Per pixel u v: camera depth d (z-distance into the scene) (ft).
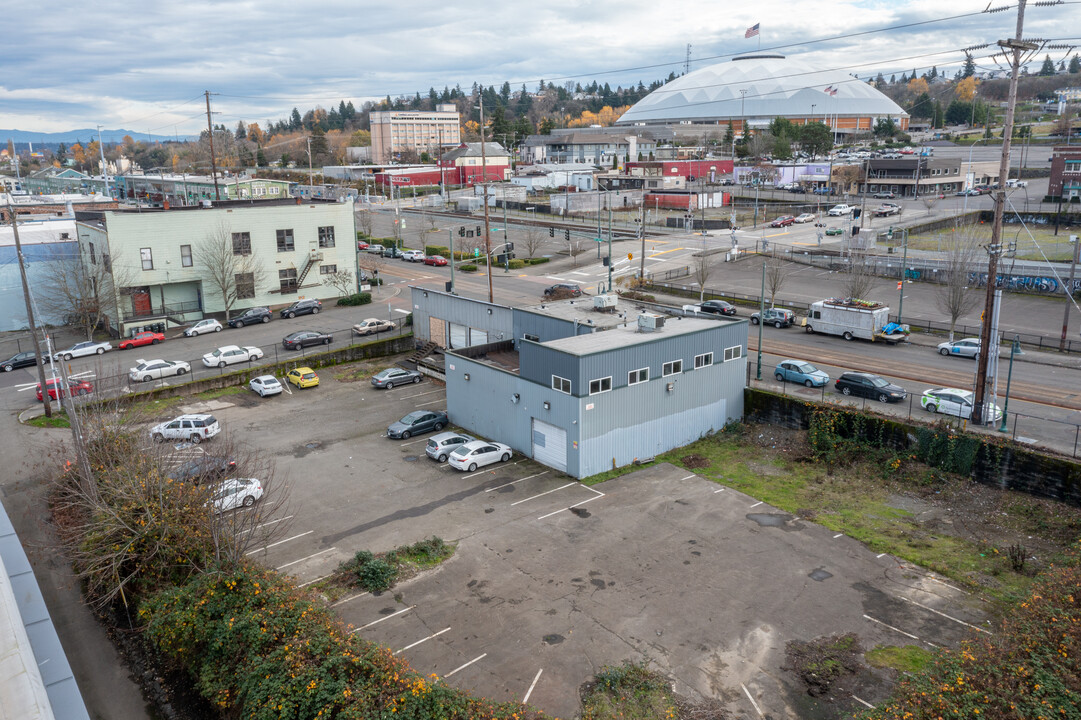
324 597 81.71
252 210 230.27
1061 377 152.56
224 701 64.49
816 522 101.24
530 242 310.45
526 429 127.03
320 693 58.23
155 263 214.07
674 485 114.62
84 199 382.63
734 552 93.35
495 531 99.91
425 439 136.67
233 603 70.79
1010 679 56.39
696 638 75.87
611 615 80.02
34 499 112.68
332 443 133.90
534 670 71.10
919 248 298.76
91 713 69.15
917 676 62.13
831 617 79.30
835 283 256.93
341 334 207.31
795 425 133.08
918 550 93.30
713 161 528.22
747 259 298.35
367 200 477.77
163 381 170.40
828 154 604.90
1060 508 100.99
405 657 73.00
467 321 177.06
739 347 138.51
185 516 82.17
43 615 65.62
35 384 171.22
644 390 123.65
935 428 115.34
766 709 65.41
